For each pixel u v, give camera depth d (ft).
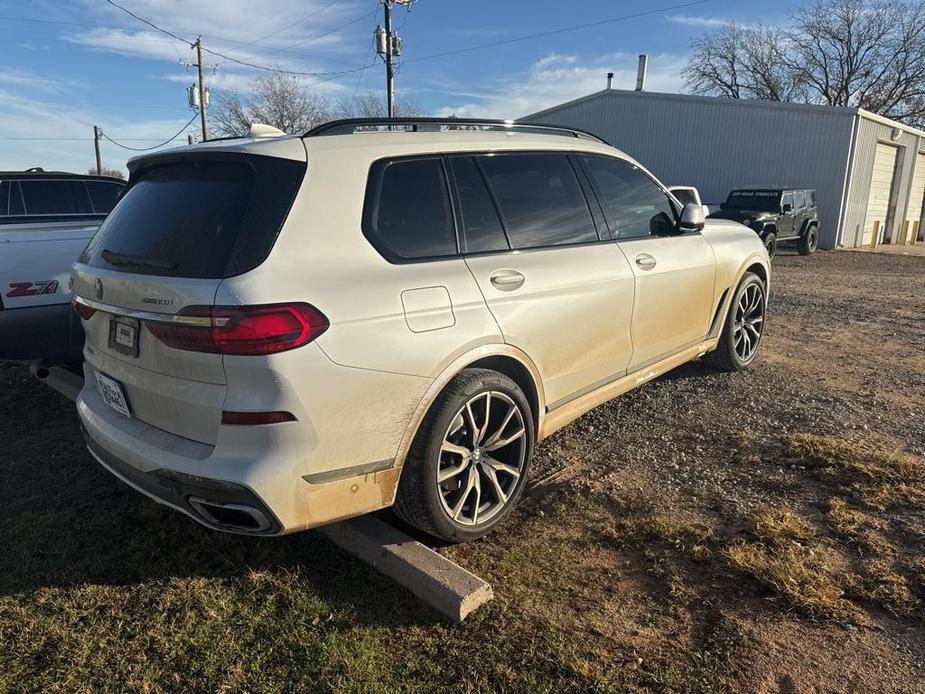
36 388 17.42
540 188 11.32
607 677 7.25
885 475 11.25
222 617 8.36
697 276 14.39
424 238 9.30
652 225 13.79
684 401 15.53
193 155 8.91
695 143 80.43
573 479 11.86
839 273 47.65
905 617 8.03
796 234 61.57
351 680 7.30
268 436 7.60
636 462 12.46
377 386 8.23
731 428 13.85
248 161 8.33
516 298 9.96
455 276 9.29
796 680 7.16
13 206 19.70
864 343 21.56
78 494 11.64
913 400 15.49
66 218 17.29
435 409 8.97
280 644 7.88
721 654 7.54
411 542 9.27
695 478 11.71
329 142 8.90
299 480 7.82
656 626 8.05
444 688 7.19
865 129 71.20
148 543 10.02
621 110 86.69
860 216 76.23
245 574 9.20
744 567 8.91
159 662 7.64
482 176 10.42
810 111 70.95
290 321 7.54
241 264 7.64
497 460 10.18
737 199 60.39
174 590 8.89
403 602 8.60
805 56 144.87
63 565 9.49
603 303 11.62
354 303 8.10
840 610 8.14
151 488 8.42
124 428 8.91
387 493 8.78
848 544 9.48
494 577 9.05
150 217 9.00
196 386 7.88
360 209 8.67
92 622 8.31
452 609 8.22
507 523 10.55
